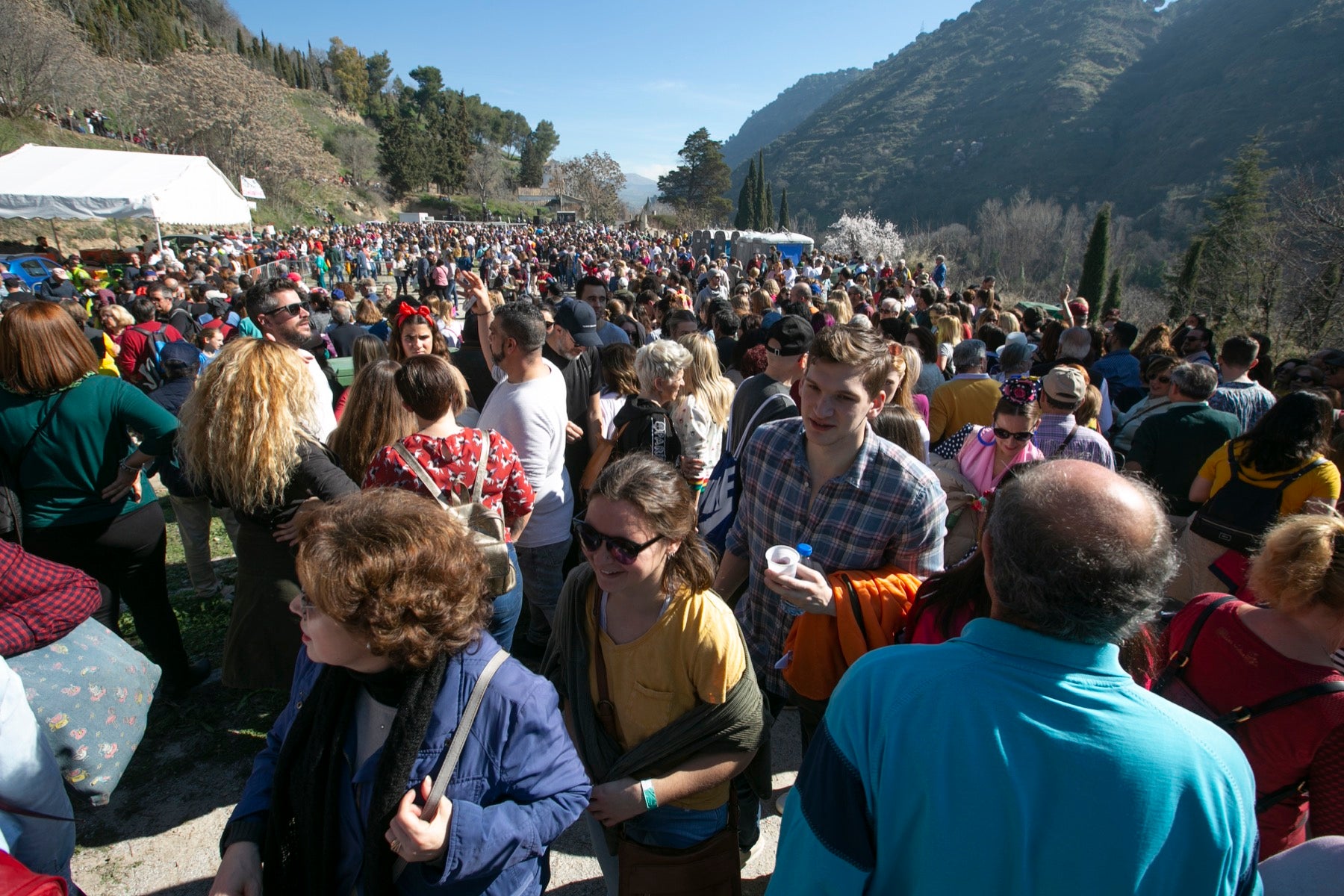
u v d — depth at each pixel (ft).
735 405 10.97
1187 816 3.02
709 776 5.79
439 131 301.02
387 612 4.03
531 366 10.30
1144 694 3.28
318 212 179.22
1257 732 5.49
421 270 84.48
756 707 5.94
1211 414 12.59
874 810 3.44
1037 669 3.27
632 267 76.18
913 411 9.74
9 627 6.36
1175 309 80.33
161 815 8.63
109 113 149.28
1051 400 10.57
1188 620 6.11
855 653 6.44
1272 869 4.00
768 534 7.77
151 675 7.68
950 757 3.20
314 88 343.46
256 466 7.64
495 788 4.50
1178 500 12.91
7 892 3.72
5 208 56.44
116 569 9.55
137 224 108.99
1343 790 5.15
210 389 7.76
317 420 8.37
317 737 4.55
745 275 61.00
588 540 5.40
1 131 115.65
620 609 5.88
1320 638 5.32
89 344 8.95
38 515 8.85
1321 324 53.83
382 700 4.51
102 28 186.80
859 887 3.48
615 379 13.58
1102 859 3.00
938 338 21.91
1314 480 9.53
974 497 9.34
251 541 8.33
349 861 4.53
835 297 23.00
